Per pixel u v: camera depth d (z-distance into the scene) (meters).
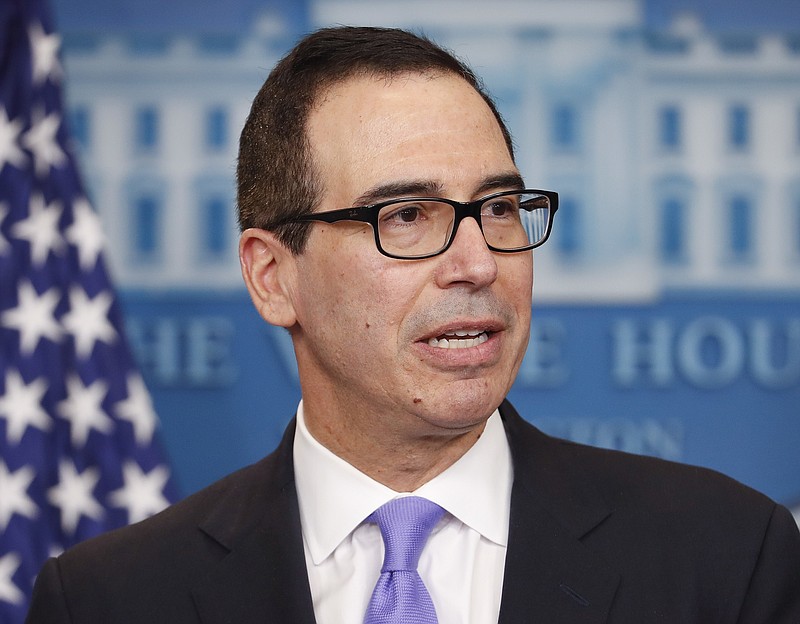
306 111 5.98
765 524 6.02
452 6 12.14
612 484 6.23
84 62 12.26
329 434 6.13
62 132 10.39
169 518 6.43
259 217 6.29
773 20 12.14
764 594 5.79
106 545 6.35
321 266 5.84
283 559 5.95
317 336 5.95
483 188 5.64
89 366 10.11
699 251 12.08
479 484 5.99
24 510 9.70
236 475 6.67
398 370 5.61
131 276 12.21
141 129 12.27
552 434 12.02
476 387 5.57
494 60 12.11
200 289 12.23
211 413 12.20
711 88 12.12
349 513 5.97
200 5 12.30
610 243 12.07
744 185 12.09
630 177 12.08
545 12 12.12
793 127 12.09
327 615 5.92
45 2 10.52
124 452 10.09
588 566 5.77
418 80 5.80
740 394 12.04
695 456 12.04
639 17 12.13
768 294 12.05
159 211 12.23
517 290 5.73
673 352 12.05
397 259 5.59
